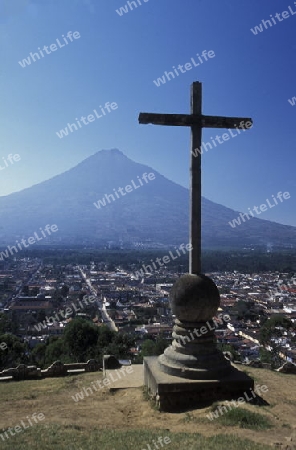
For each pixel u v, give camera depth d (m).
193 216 15.14
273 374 21.20
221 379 13.77
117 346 40.66
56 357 40.88
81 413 13.68
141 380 16.91
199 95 15.57
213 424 11.84
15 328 71.44
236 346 57.06
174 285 14.97
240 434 11.03
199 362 14.07
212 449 9.68
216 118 15.52
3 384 19.31
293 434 11.11
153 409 13.39
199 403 13.40
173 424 12.21
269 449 9.65
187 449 9.77
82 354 41.09
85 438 11.03
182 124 15.36
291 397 16.09
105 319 86.00
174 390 13.35
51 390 17.42
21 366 20.69
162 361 14.73
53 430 11.82
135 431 11.52
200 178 15.31
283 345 49.66
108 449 10.08
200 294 14.32
